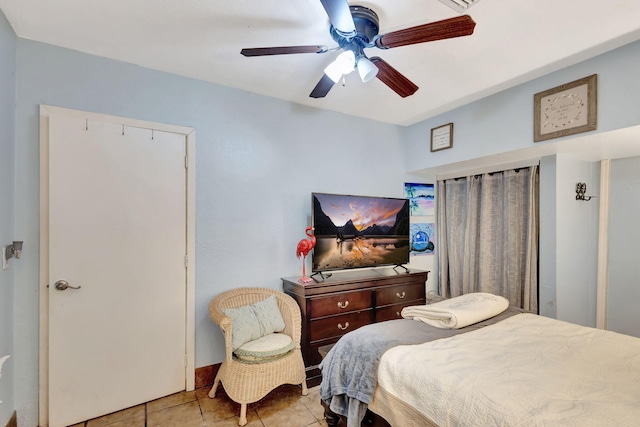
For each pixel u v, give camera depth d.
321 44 1.99
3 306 1.72
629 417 0.96
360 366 1.53
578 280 2.90
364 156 3.39
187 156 2.44
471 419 1.06
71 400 2.00
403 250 3.33
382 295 2.93
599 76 2.06
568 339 1.60
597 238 2.98
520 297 3.10
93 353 2.07
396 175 3.62
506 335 1.65
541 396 1.08
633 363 1.34
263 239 2.77
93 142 2.09
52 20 1.75
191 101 2.46
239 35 1.89
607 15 1.64
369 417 1.60
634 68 1.90
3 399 1.73
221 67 2.30
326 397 1.67
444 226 3.84
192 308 2.43
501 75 2.36
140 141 2.26
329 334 2.61
